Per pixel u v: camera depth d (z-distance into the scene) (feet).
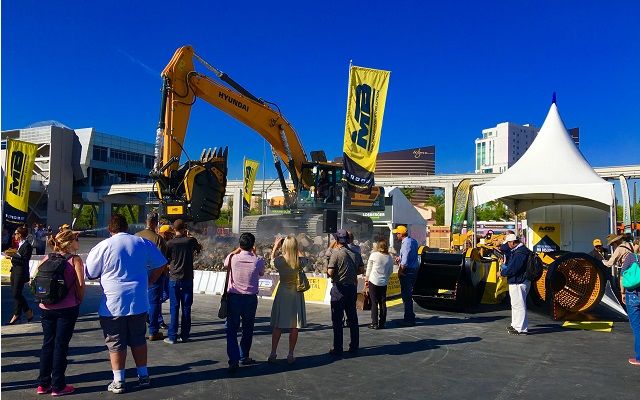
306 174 68.49
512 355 24.29
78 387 18.74
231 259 21.66
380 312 30.76
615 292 36.37
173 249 26.03
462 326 31.40
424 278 38.40
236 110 60.08
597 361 23.29
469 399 18.03
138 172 247.29
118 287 18.04
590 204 62.59
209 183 52.16
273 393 18.40
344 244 24.76
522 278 29.14
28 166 75.97
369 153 48.96
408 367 22.04
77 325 30.35
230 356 20.89
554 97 55.93
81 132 207.10
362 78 48.80
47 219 194.70
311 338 27.68
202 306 38.47
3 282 53.88
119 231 18.80
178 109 53.62
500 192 49.67
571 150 52.47
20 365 21.70
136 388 18.70
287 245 22.50
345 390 18.86
